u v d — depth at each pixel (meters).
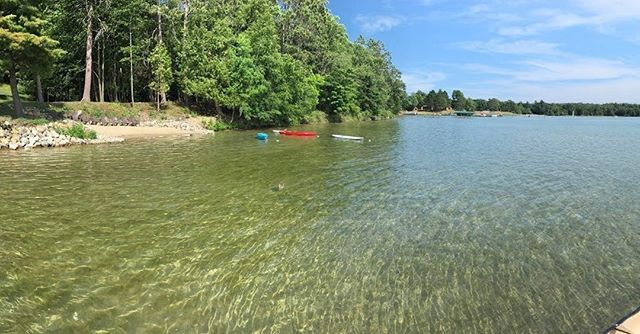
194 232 12.69
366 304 8.70
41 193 16.80
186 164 24.14
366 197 17.22
